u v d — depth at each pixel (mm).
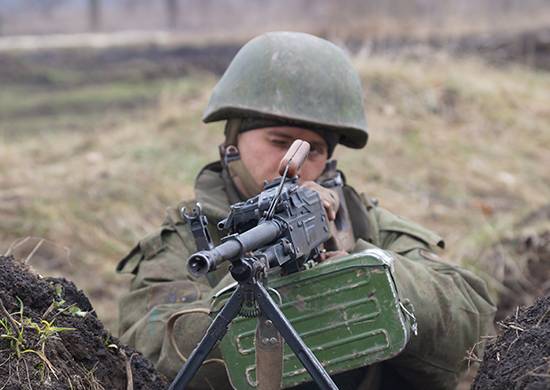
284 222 3604
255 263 3275
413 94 13961
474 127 13523
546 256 9188
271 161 5176
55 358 3666
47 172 10883
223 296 4129
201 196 5223
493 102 14297
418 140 12812
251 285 3277
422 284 5020
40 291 3891
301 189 3896
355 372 5039
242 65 5359
